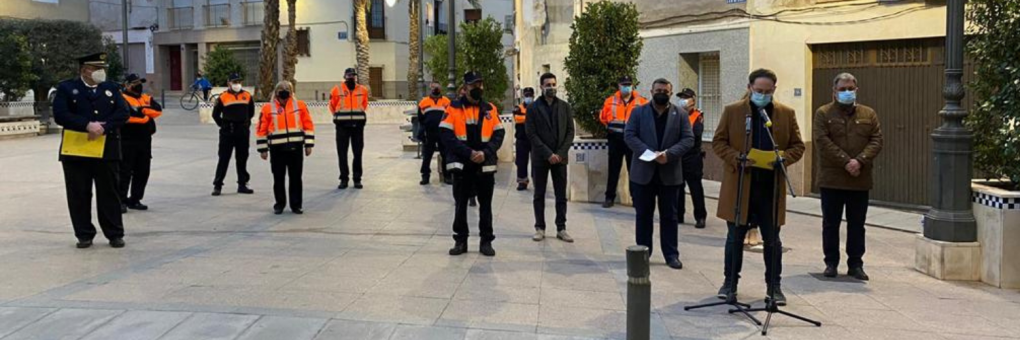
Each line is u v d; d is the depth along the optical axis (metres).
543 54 20.38
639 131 7.98
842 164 7.70
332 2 40.16
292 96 10.90
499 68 20.12
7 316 5.93
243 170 12.68
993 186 8.26
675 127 7.85
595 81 12.10
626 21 12.10
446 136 8.11
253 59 41.97
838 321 6.33
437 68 28.09
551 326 5.90
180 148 19.95
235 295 6.55
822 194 7.97
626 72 12.16
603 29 12.08
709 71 15.09
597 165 12.30
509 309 6.32
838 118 7.87
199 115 30.98
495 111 8.38
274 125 10.65
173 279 7.08
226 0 41.94
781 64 13.37
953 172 7.92
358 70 33.66
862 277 7.85
